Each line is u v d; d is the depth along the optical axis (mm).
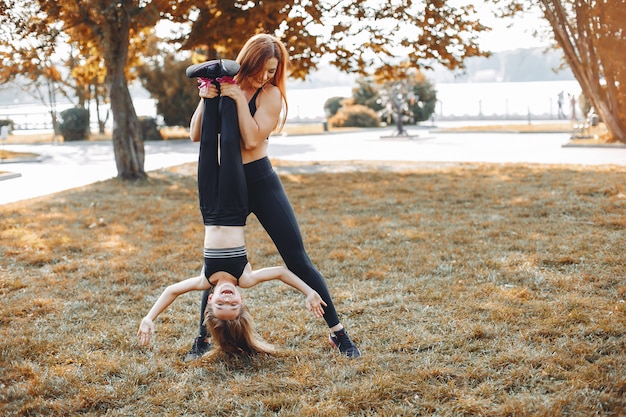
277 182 3570
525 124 33344
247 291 5199
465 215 8039
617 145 18094
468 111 45750
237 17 12766
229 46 13461
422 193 10031
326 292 3672
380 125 38281
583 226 7102
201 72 3213
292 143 25875
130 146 13141
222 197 3307
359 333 4152
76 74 15219
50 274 5828
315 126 38125
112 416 3098
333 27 13117
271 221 3521
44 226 8125
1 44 11922
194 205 9734
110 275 5723
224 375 3525
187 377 3506
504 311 4363
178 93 30047
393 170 13734
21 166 18203
